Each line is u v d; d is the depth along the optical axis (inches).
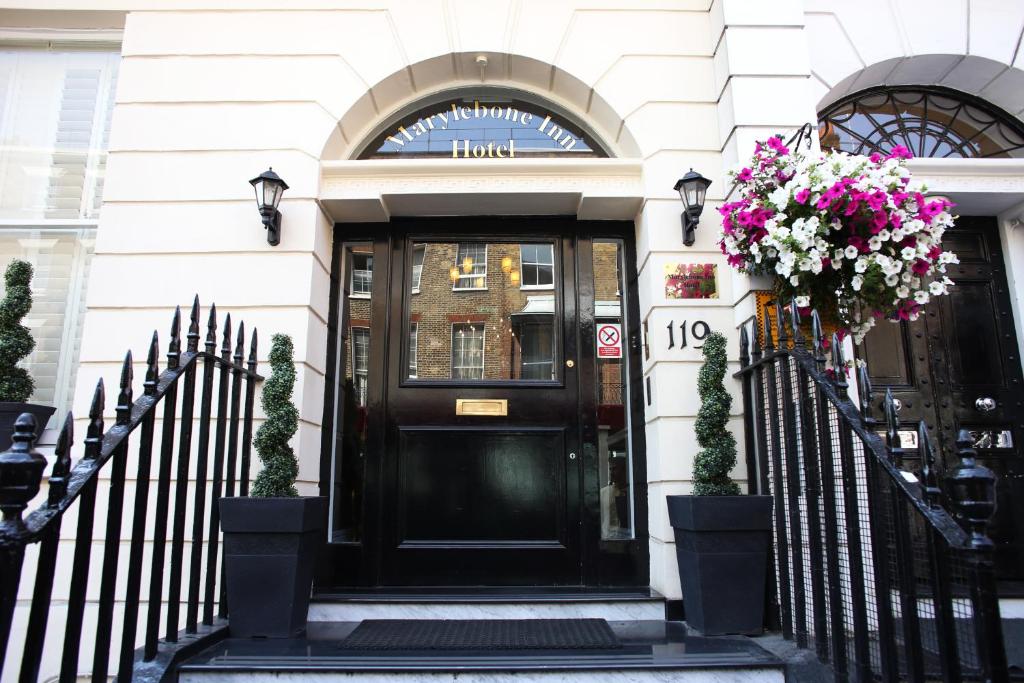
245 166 136.9
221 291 131.1
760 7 135.0
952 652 67.3
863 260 102.4
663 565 122.5
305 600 105.7
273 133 138.4
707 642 98.2
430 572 132.9
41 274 143.8
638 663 87.1
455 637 100.6
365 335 144.3
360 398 141.4
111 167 136.0
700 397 120.3
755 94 131.3
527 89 150.9
